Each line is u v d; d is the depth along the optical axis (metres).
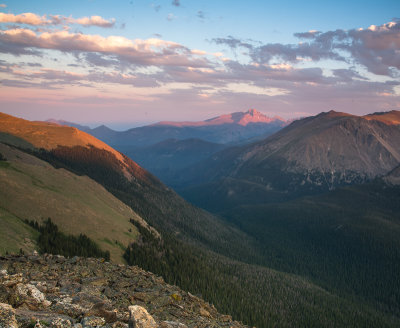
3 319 17.09
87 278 40.03
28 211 140.00
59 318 19.55
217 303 150.50
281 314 185.25
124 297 35.72
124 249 156.75
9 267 42.09
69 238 134.88
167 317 34.06
